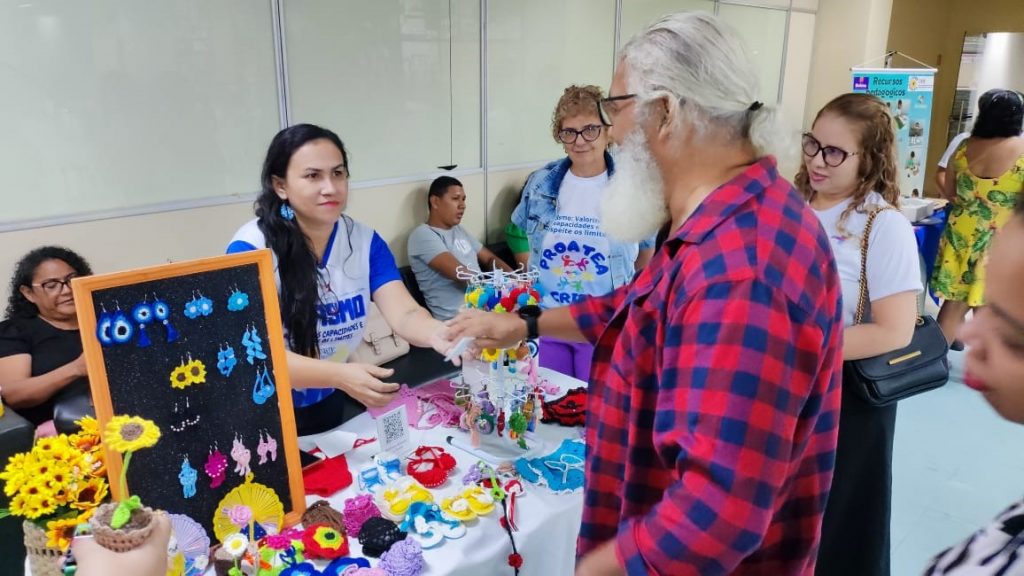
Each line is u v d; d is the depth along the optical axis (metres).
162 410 1.00
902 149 4.73
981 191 3.39
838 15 6.08
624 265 2.18
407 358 3.06
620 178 0.91
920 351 1.54
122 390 0.96
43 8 2.18
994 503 2.42
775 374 0.69
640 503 0.87
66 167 2.31
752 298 0.71
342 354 1.62
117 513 0.71
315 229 1.54
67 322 2.15
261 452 1.11
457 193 3.28
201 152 2.63
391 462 1.29
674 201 0.89
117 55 2.36
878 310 1.44
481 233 3.89
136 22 2.38
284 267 1.47
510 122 3.92
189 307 1.03
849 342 1.43
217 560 0.99
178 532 1.00
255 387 1.10
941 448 2.81
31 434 1.60
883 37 6.09
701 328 0.72
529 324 1.28
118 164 2.43
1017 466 2.67
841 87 6.19
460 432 1.47
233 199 2.74
